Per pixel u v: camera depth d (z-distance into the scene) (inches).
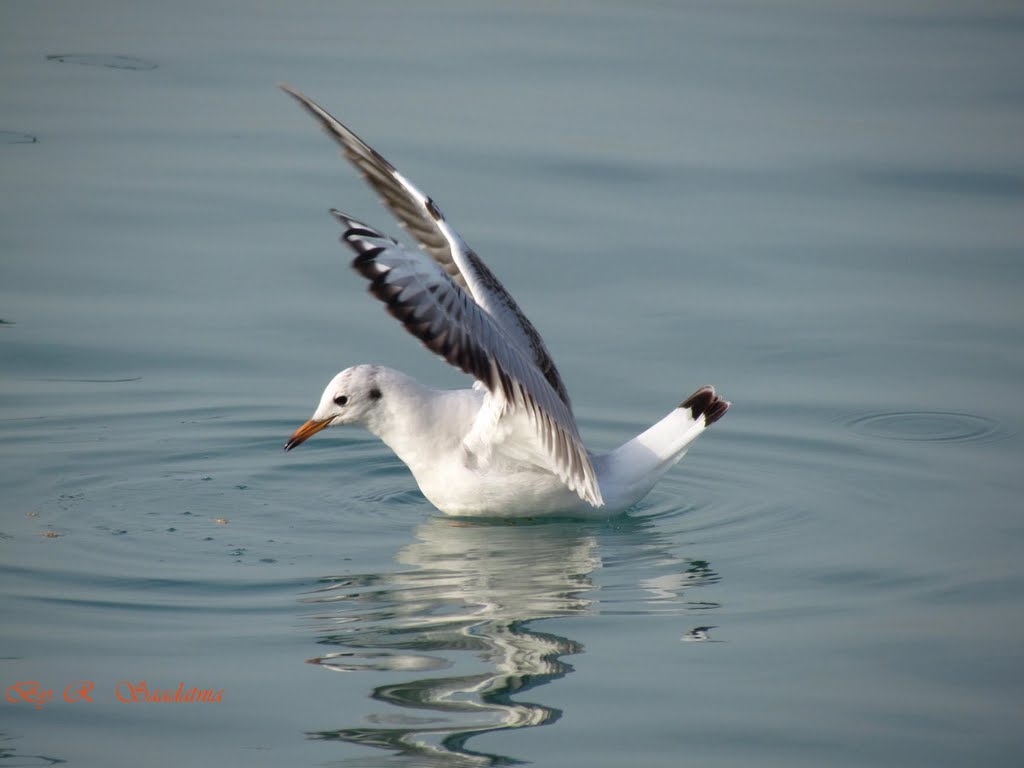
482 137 803.4
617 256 690.8
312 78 885.8
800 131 832.9
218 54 932.6
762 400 575.5
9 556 431.5
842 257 697.6
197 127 826.2
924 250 703.7
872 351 613.9
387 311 369.4
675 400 573.0
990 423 553.0
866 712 341.4
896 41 991.0
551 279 667.4
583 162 781.9
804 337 625.3
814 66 929.5
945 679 358.9
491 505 479.5
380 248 377.1
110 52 935.7
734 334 626.8
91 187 751.1
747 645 377.4
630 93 877.2
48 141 798.5
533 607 401.7
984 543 451.2
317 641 375.2
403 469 533.3
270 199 745.0
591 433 542.9
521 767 312.7
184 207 735.1
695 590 416.5
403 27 1005.2
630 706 343.0
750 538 462.0
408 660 365.7
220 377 588.7
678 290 665.0
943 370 597.0
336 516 482.9
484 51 949.2
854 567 434.0
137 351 606.9
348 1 1082.7
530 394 409.1
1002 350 612.7
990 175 778.8
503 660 364.8
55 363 593.9
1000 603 405.4
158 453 526.0
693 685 353.4
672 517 486.0
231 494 497.7
